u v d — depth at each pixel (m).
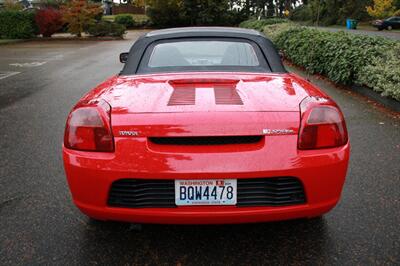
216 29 3.26
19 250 2.37
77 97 7.59
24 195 3.15
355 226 2.60
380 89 6.43
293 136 2.08
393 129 4.98
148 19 43.72
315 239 2.46
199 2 40.25
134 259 2.28
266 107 2.16
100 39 28.48
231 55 3.05
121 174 2.06
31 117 5.91
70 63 13.95
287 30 14.04
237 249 2.37
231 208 2.07
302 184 2.09
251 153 2.03
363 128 5.04
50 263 2.24
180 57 3.04
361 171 3.55
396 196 3.04
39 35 31.83
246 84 2.57
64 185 3.34
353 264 2.20
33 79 10.14
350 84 7.77
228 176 2.01
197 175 2.01
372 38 8.27
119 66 12.80
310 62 10.16
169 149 2.05
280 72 2.96
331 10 58.78
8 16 28.97
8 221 2.73
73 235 2.54
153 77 2.80
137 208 2.10
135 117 2.10
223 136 2.04
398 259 2.24
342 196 3.04
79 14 29.17
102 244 2.44
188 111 2.11
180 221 2.09
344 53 7.88
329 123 2.14
